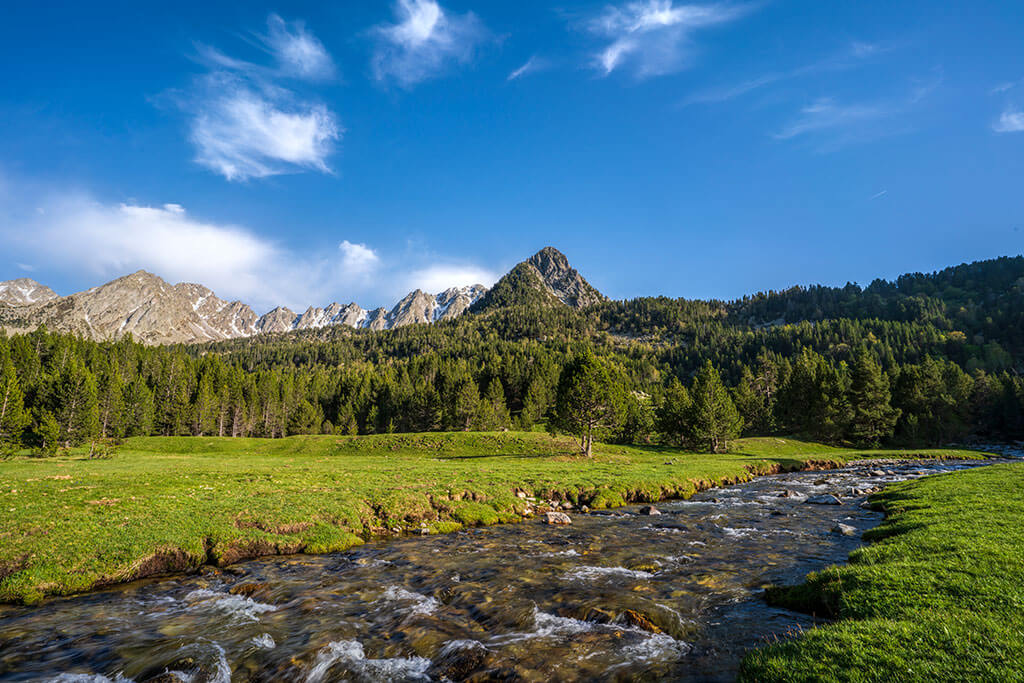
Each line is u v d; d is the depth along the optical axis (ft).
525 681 31.12
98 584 53.88
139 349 538.88
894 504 85.20
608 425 219.41
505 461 191.62
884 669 25.23
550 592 49.16
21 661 35.60
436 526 85.05
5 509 69.92
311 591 51.75
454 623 42.06
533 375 513.45
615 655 34.53
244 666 34.81
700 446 265.95
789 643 30.83
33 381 281.54
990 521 54.34
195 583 55.36
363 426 448.65
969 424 332.19
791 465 199.62
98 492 84.43
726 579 51.75
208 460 188.03
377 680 32.55
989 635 26.96
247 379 490.08
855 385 288.71
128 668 34.45
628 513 98.43
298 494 96.17
